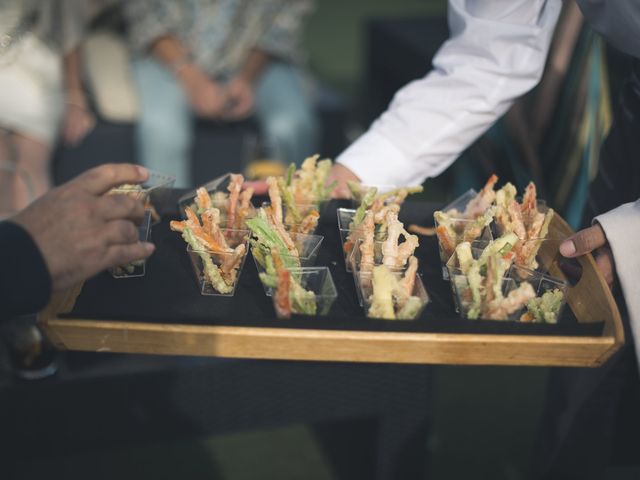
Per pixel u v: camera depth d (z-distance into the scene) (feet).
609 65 4.75
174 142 6.88
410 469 4.12
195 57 7.15
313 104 8.13
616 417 3.83
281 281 2.79
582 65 4.68
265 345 2.77
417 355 2.78
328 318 2.76
